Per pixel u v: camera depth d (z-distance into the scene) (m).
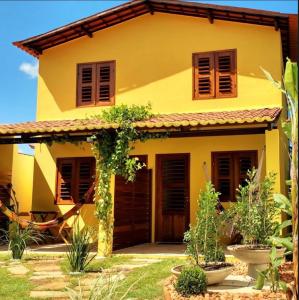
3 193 15.17
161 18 14.36
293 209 3.89
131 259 10.59
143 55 14.41
